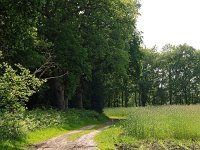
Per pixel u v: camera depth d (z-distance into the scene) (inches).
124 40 2032.5
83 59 1587.1
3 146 665.6
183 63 4138.8
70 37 1581.0
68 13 1697.8
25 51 1352.1
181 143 789.2
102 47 1733.5
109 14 1765.5
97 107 2138.3
